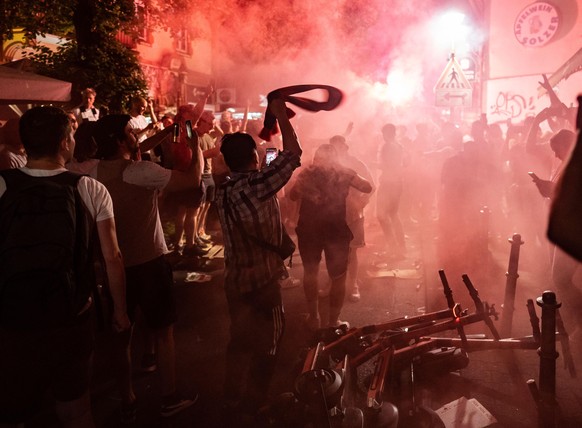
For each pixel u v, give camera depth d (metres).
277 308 3.08
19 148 4.62
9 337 2.10
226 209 2.96
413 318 3.64
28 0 8.48
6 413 2.17
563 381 3.61
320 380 2.65
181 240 7.31
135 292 3.17
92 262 2.36
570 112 5.53
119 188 3.04
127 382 3.26
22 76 5.28
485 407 3.35
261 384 3.15
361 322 4.80
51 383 2.32
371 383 3.07
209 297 5.55
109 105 9.19
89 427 2.41
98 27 9.11
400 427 2.94
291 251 3.15
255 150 3.08
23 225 2.09
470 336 4.01
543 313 2.90
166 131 3.51
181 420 3.30
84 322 2.29
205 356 4.19
